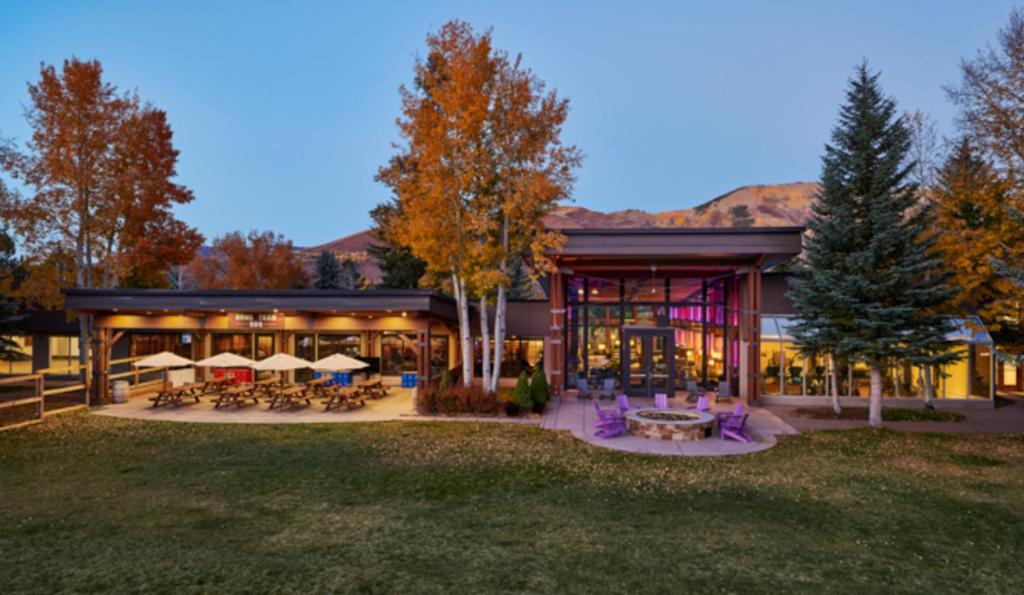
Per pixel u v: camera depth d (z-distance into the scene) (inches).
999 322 894.4
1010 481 519.5
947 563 343.3
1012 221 741.9
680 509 442.0
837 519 419.5
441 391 873.5
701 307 1117.7
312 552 354.3
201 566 332.2
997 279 798.5
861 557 351.3
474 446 663.1
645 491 489.7
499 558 345.7
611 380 1002.7
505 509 441.4
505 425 790.5
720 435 719.1
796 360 986.7
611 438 706.8
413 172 907.4
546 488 498.6
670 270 1085.1
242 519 416.8
